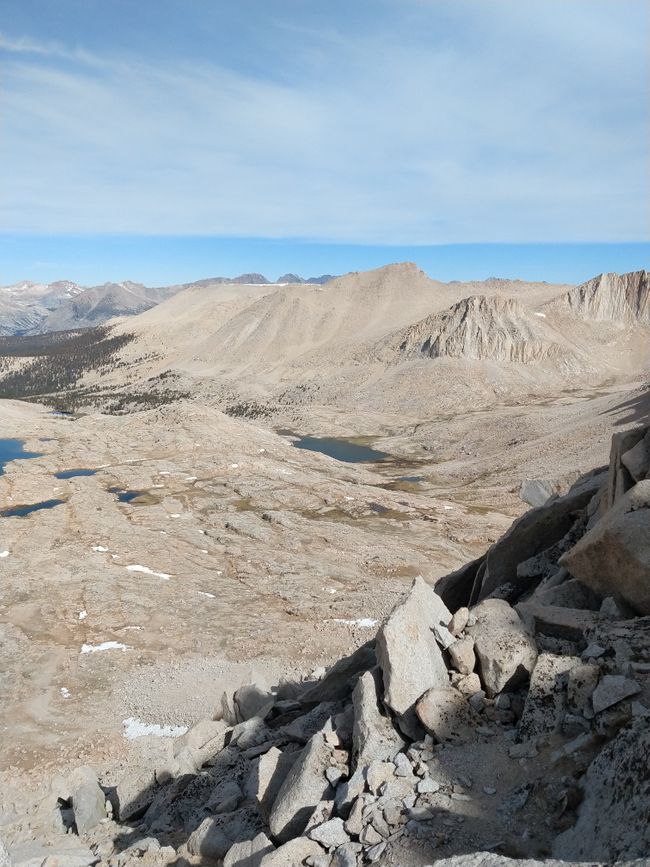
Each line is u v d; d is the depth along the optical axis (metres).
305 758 11.32
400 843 8.14
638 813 6.90
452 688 11.44
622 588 12.83
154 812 16.06
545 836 7.90
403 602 12.91
